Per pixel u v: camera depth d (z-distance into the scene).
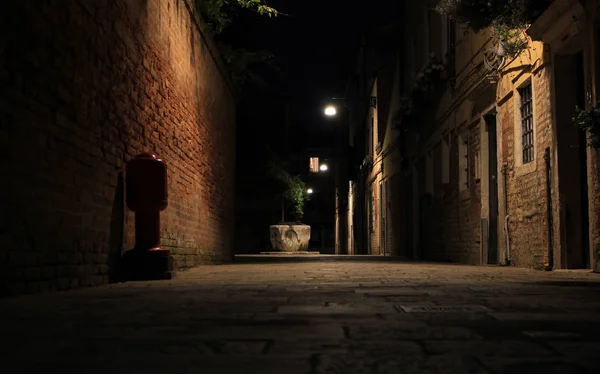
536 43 8.91
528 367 1.88
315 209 44.25
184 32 9.45
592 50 7.48
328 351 2.17
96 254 5.86
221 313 3.34
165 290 4.99
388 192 22.61
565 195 8.33
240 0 10.59
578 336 2.50
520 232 9.87
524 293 4.55
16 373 1.83
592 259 7.67
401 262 14.04
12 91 4.29
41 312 3.42
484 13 9.22
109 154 6.20
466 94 12.45
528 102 9.72
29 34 4.52
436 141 15.47
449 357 2.05
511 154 10.28
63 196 5.11
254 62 14.11
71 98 5.26
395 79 21.58
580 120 6.62
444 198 14.73
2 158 4.15
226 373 1.82
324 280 6.30
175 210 8.84
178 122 9.09
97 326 2.85
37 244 4.65
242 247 29.30
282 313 3.33
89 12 5.63
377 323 2.91
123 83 6.61
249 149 26.77
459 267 10.16
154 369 1.88
